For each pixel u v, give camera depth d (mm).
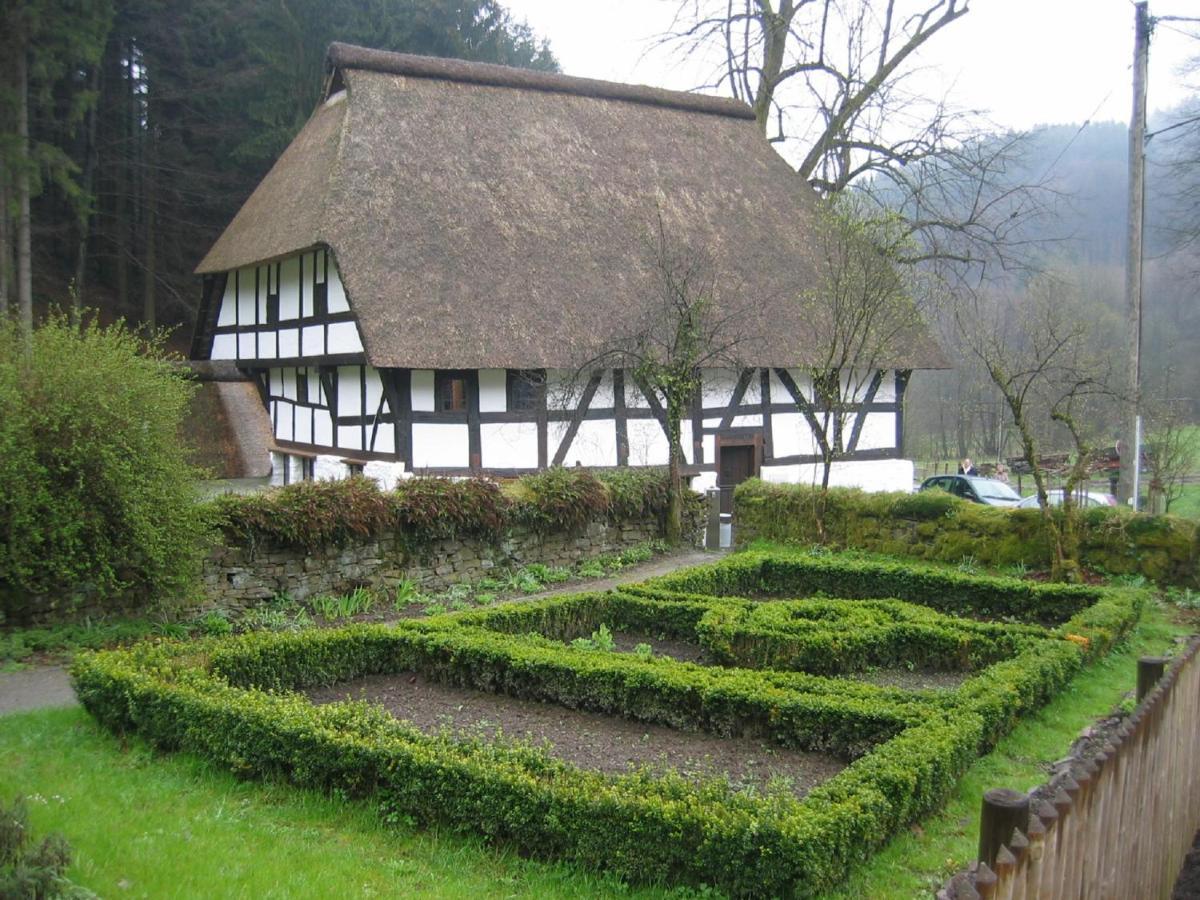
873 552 16312
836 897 5078
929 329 23328
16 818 4891
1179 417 21781
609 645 10133
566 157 21172
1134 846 4598
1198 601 12422
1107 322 29375
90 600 10633
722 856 5062
